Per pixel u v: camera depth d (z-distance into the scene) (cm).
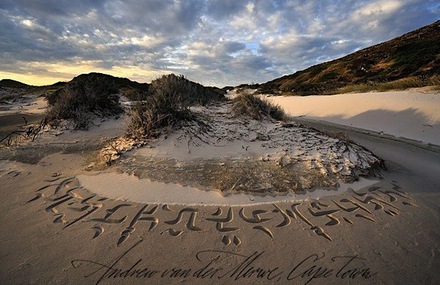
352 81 2281
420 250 290
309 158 533
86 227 325
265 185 436
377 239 309
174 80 930
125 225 331
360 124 1063
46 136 782
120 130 888
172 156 568
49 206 376
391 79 1947
